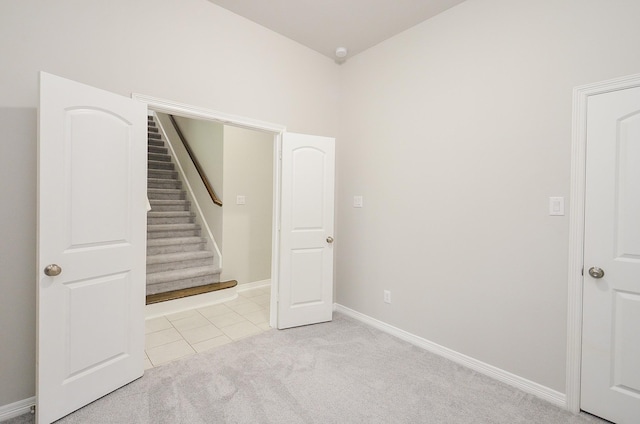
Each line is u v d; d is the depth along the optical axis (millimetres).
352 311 3203
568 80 1841
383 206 2891
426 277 2555
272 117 2816
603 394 1752
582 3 1787
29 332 1771
